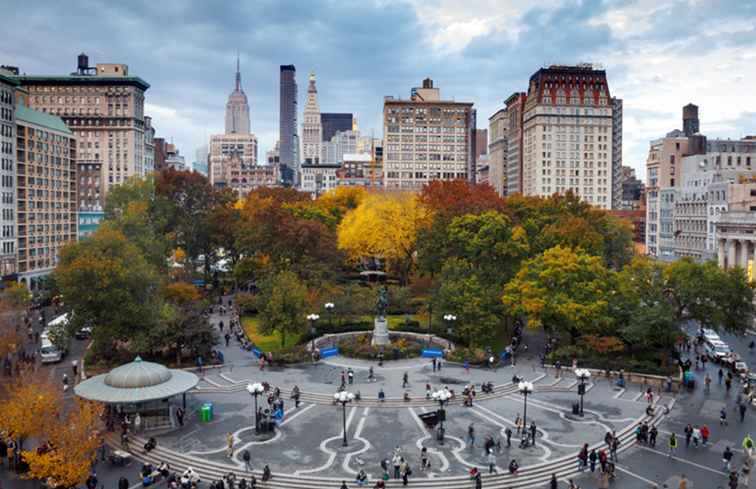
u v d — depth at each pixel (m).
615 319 82.00
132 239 107.75
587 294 82.31
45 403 48.56
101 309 76.19
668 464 52.19
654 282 83.88
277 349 82.56
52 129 148.38
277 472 48.81
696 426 60.75
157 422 58.00
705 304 80.88
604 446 54.69
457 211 114.19
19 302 89.75
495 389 69.94
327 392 67.62
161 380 59.00
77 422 47.38
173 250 138.88
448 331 89.44
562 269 83.62
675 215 168.00
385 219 120.38
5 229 128.88
